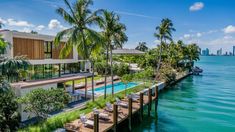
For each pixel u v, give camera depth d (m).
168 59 57.50
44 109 16.73
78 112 19.94
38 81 24.70
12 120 15.45
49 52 35.62
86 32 25.48
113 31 28.05
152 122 23.78
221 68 98.75
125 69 49.38
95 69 49.84
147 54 60.88
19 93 19.81
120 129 21.02
